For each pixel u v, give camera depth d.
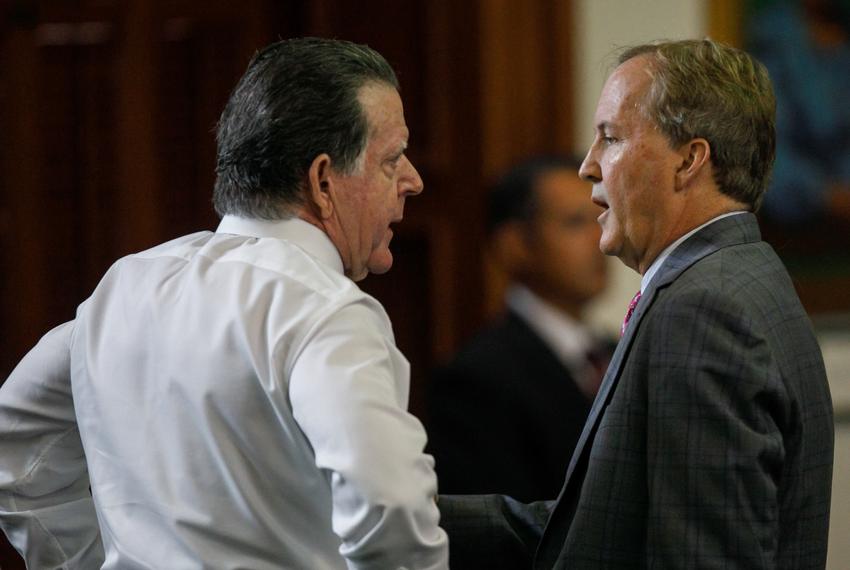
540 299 7.22
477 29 8.88
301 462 3.57
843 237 9.69
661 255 3.95
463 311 9.16
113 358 3.80
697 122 3.85
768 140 3.95
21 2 8.45
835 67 9.69
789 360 3.73
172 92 8.80
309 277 3.64
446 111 9.05
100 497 3.79
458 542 4.57
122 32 8.65
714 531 3.50
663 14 9.19
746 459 3.51
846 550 9.58
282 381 3.47
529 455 6.83
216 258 3.79
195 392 3.59
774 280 3.82
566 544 3.82
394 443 3.33
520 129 8.91
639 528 3.73
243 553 3.59
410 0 9.05
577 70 8.98
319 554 3.65
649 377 3.67
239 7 8.92
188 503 3.61
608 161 3.97
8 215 8.49
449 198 9.10
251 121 3.86
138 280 3.89
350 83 3.89
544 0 8.89
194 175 8.85
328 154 3.85
